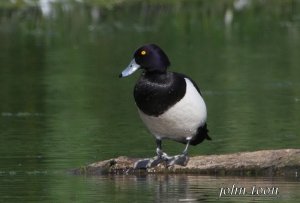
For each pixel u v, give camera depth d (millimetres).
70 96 20125
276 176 11977
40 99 19750
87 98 19812
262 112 17781
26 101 19500
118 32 31641
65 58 26172
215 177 11992
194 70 23641
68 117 17484
